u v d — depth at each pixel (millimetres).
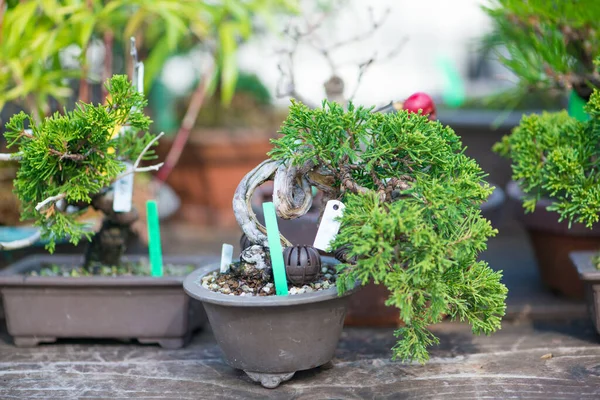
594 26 1622
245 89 3168
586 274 1415
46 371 1399
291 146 1188
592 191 1361
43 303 1518
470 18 3809
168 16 1803
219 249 2520
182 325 1512
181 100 3025
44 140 1250
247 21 1951
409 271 1145
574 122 1503
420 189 1159
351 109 1184
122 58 2566
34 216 1420
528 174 1471
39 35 1828
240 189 1327
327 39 2514
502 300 1241
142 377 1359
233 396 1257
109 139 1360
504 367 1373
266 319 1221
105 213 1587
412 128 1169
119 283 1475
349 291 1238
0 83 1799
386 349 1499
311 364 1282
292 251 1241
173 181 2928
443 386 1279
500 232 2742
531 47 1754
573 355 1435
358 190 1232
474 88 3471
